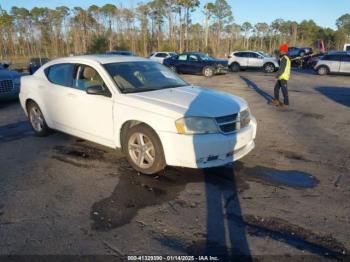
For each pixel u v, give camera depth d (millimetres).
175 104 4250
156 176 4449
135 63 5395
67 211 3568
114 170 4652
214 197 3891
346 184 4285
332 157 5309
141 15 53688
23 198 3855
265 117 8328
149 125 4219
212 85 16016
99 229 3234
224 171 4648
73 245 2984
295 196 3930
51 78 5738
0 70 10148
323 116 8500
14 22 58844
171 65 22547
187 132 4016
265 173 4609
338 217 3463
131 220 3398
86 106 4980
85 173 4559
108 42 44625
